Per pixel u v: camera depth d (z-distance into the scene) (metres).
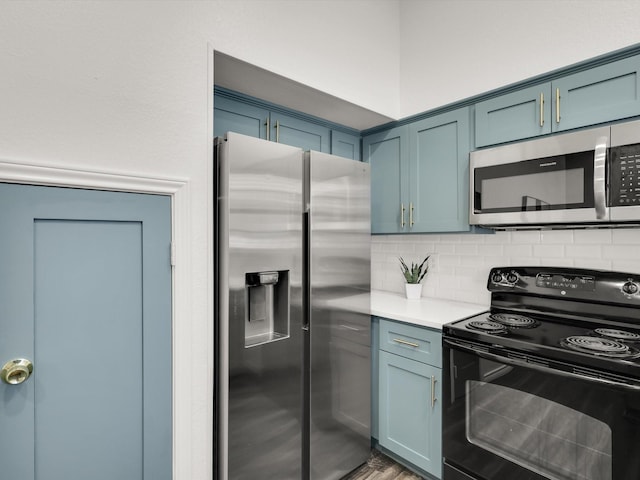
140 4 1.29
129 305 1.27
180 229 1.37
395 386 1.95
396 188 2.35
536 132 1.72
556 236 1.91
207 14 1.46
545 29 1.79
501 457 1.49
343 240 1.85
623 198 1.41
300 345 1.68
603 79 1.52
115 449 1.25
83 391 1.18
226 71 1.66
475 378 1.57
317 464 1.75
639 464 1.16
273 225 1.54
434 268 2.46
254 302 1.59
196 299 1.41
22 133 1.06
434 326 1.74
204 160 1.43
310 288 1.70
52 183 1.11
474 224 1.92
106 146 1.21
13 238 1.05
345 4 2.04
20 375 1.06
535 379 1.39
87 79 1.17
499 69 1.95
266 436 1.55
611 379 1.21
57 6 1.12
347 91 2.03
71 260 1.16
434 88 2.22
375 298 2.44
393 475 1.93
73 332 1.16
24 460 1.08
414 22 2.34
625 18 1.56
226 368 1.42
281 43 1.71
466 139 1.98
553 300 1.77
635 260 1.66
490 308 2.02
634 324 1.53
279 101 2.03
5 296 1.04
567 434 1.32
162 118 1.33
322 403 1.76
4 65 1.03
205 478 1.43
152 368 1.32
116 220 1.24
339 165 1.83
